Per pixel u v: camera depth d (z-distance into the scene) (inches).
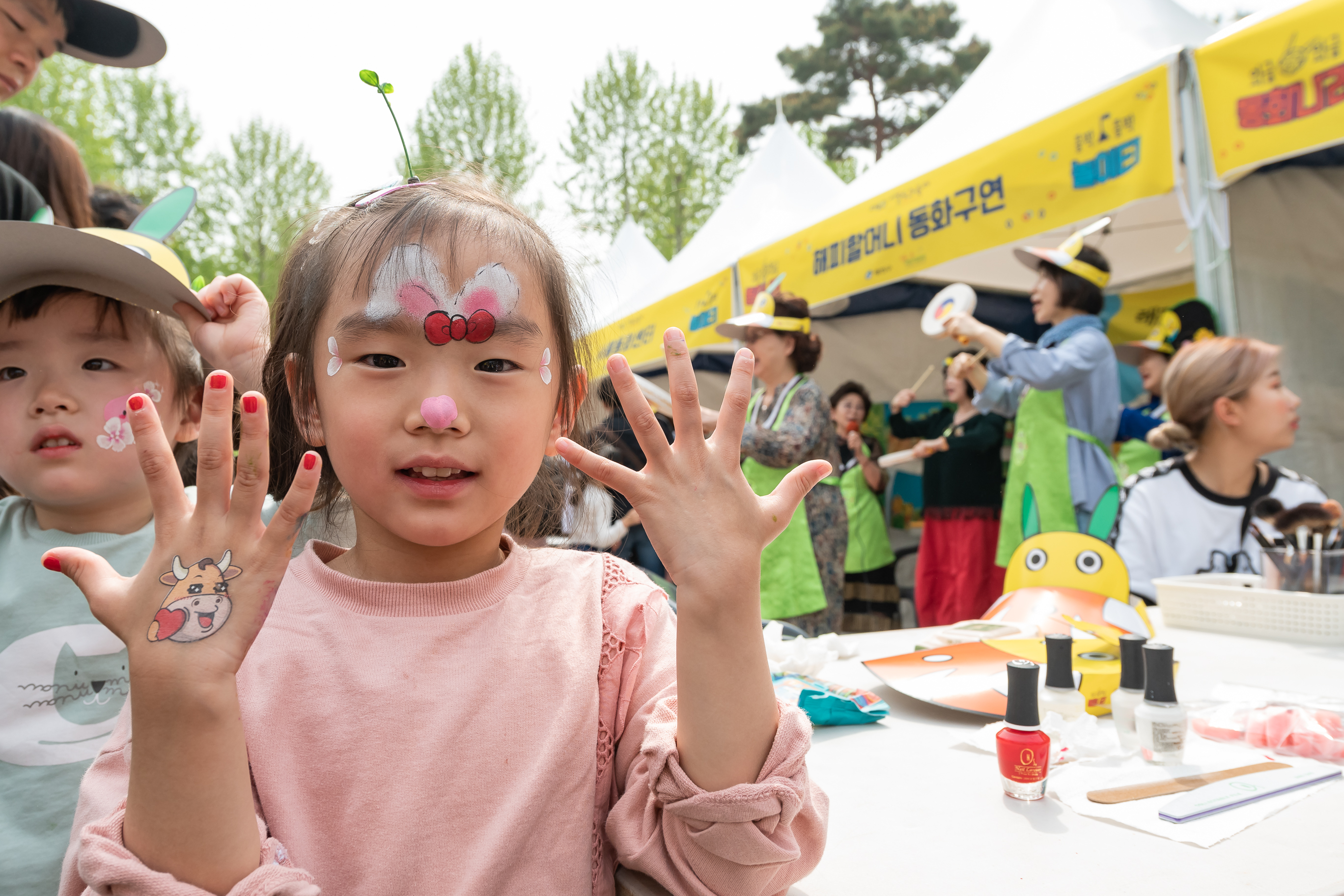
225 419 20.9
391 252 25.3
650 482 23.1
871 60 685.3
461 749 24.6
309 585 27.9
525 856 23.9
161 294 37.8
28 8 67.2
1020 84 104.6
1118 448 120.0
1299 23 70.0
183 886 18.8
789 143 207.5
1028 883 24.2
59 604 38.6
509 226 27.6
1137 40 92.3
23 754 36.4
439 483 24.6
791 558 103.7
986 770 33.8
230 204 478.0
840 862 25.7
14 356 36.9
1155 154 79.6
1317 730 34.5
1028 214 92.1
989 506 141.6
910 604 180.5
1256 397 71.9
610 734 27.0
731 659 22.3
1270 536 71.4
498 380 25.3
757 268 142.8
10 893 34.2
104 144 438.0
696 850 22.3
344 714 24.6
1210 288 84.9
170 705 19.3
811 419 105.0
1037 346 107.7
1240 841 26.8
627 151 503.2
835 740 38.0
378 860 23.0
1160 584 64.0
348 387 24.8
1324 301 89.4
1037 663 42.8
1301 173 89.5
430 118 442.0
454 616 27.1
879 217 114.1
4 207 57.3
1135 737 35.7
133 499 41.0
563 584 29.8
